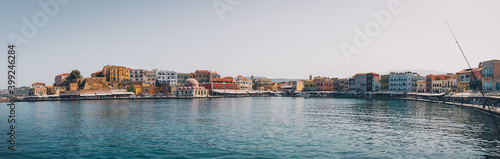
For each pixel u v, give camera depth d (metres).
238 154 31.30
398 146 34.59
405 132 43.75
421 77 180.50
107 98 167.12
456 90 135.25
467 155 30.64
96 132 44.78
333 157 30.11
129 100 160.75
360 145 35.19
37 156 31.44
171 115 69.50
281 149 33.31
